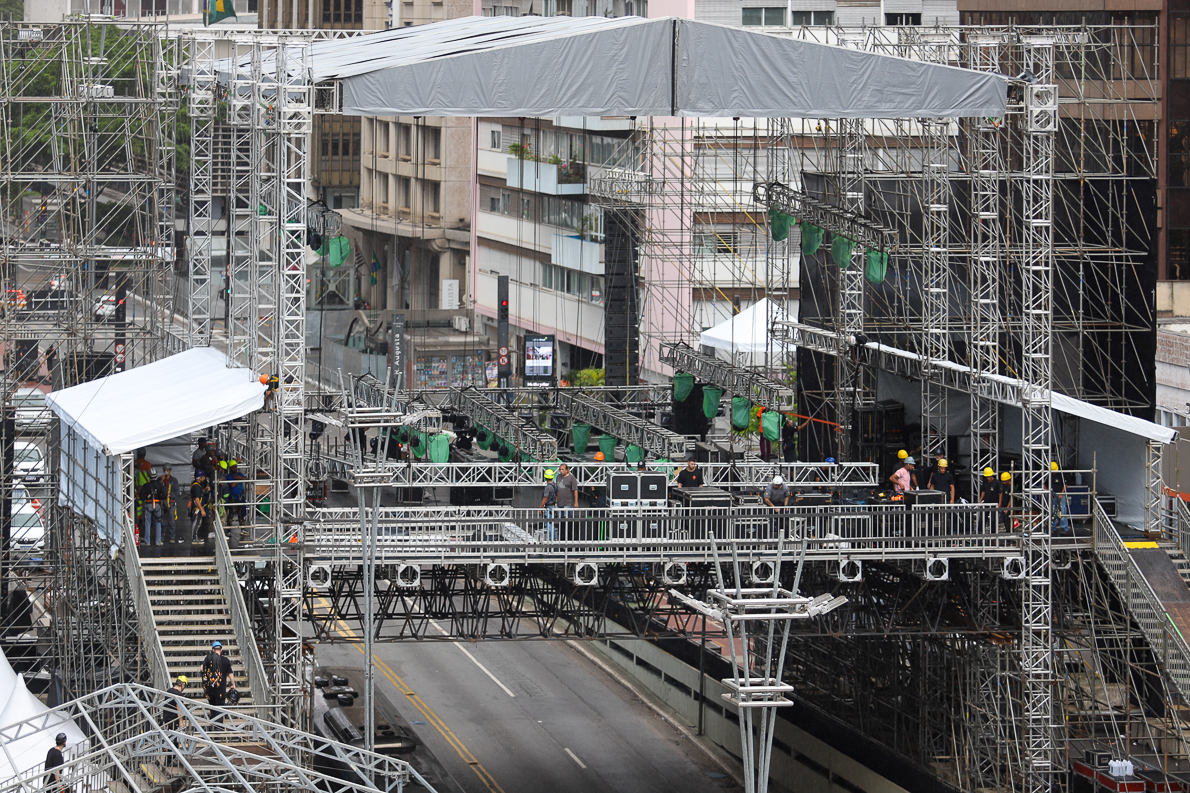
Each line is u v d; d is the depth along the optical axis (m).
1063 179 173.25
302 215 132.62
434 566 135.62
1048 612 135.00
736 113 136.25
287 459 132.12
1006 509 136.25
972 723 139.00
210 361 156.12
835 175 172.62
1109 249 171.38
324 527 132.88
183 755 98.62
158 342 184.12
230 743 113.19
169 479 136.12
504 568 128.25
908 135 181.62
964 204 175.00
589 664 190.50
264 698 114.38
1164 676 130.75
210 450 142.50
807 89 136.88
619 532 136.25
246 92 142.00
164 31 188.38
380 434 146.00
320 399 181.62
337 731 151.88
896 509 133.75
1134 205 172.12
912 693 150.00
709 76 135.38
